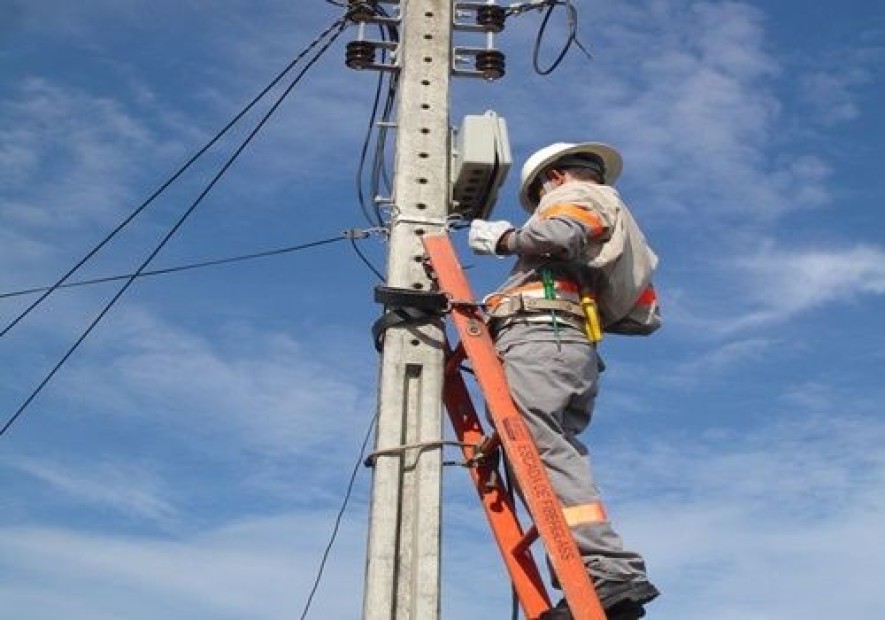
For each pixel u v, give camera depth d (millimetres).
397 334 6039
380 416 5895
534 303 5535
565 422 5527
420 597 5543
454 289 5809
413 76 6773
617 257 5664
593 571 5035
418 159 6559
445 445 5840
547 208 5695
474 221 5676
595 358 5605
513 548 5512
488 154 6508
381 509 5707
